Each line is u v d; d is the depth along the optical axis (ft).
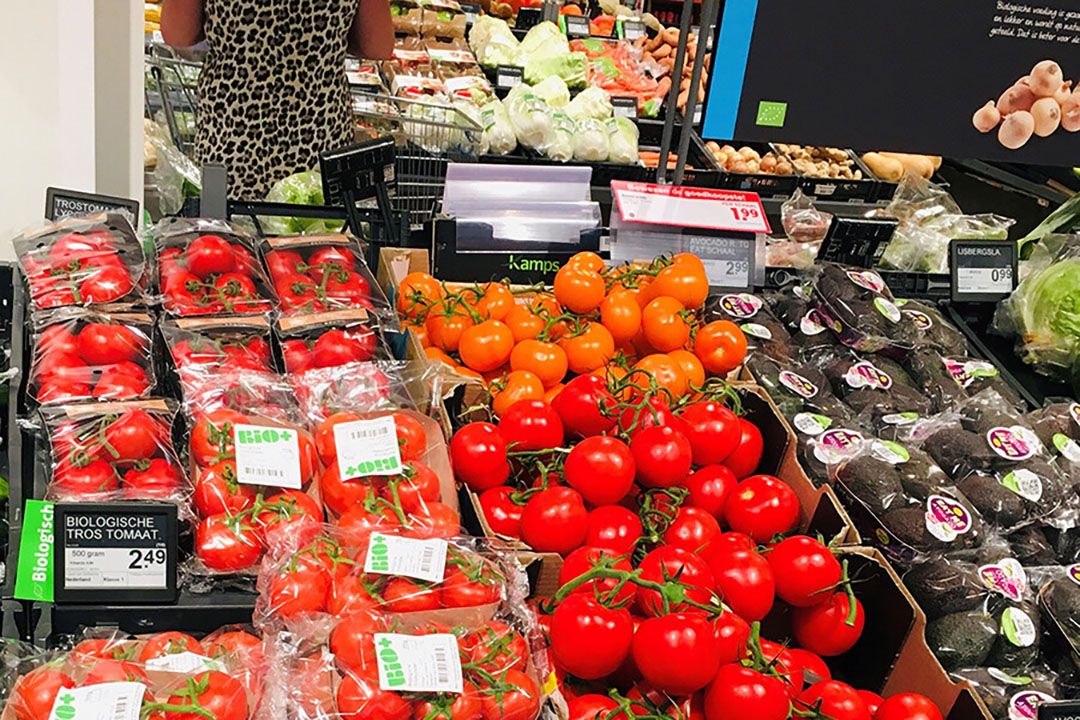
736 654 5.72
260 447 6.08
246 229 8.57
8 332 7.67
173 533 5.51
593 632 5.41
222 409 6.46
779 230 17.60
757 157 18.39
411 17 20.16
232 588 5.79
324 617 5.34
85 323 6.89
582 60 20.12
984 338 10.23
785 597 6.38
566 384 8.04
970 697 5.98
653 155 18.44
